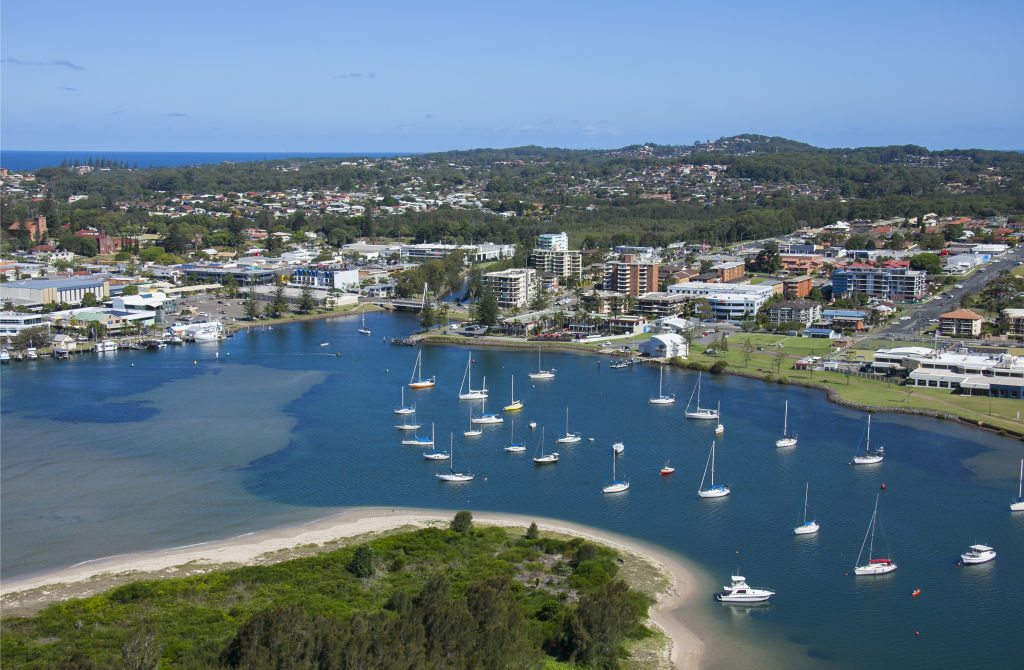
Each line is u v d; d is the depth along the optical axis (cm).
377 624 11381
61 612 12606
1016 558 15538
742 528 16825
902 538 16388
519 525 16788
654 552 15738
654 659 12112
